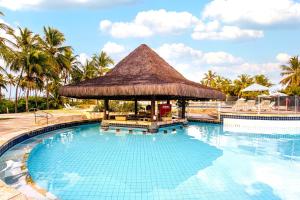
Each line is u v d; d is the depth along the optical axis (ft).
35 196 14.93
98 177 19.77
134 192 16.85
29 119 49.08
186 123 52.70
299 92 115.03
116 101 72.23
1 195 11.13
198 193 17.02
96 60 145.59
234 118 54.75
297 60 147.95
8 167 20.18
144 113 51.88
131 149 30.07
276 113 56.54
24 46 96.78
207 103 83.25
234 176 20.86
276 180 20.12
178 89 36.94
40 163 23.70
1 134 29.60
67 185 18.01
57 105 114.83
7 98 101.09
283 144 35.24
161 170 21.90
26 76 93.25
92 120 53.98
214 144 34.45
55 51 110.22
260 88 73.41
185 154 28.22
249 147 32.99
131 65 48.34
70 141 34.63
